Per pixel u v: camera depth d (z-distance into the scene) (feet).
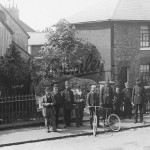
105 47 72.08
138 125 46.68
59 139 39.55
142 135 41.32
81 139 39.45
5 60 56.49
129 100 51.57
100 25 72.90
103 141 38.29
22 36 85.56
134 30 73.15
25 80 55.93
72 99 45.37
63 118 46.37
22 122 45.55
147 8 76.33
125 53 72.23
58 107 44.98
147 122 49.01
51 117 42.19
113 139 39.27
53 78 61.52
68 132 42.14
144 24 74.02
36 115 47.24
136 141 38.09
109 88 46.73
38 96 51.37
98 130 43.37
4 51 62.85
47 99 41.98
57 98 44.65
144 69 74.64
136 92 48.24
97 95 44.37
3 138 38.83
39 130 43.24
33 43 106.32
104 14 73.82
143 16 73.20
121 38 71.87
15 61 59.00
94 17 74.18
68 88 45.57
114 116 44.32
